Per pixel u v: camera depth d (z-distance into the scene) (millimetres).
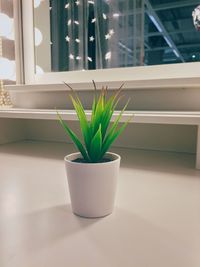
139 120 441
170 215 252
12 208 271
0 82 756
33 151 593
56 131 716
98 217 246
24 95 759
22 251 189
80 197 244
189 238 207
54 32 757
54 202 288
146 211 262
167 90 579
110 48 690
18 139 734
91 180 236
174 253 185
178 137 567
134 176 395
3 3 752
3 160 505
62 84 621
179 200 294
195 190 330
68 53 747
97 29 705
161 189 334
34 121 743
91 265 171
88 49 720
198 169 433
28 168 443
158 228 225
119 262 174
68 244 198
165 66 605
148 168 443
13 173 412
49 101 723
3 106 729
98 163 237
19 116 577
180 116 416
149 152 574
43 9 762
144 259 177
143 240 204
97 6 702
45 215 253
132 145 619
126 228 224
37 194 315
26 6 764
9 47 772
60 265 171
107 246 195
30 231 220
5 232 218
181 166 455
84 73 699
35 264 172
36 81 775
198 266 169
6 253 186
